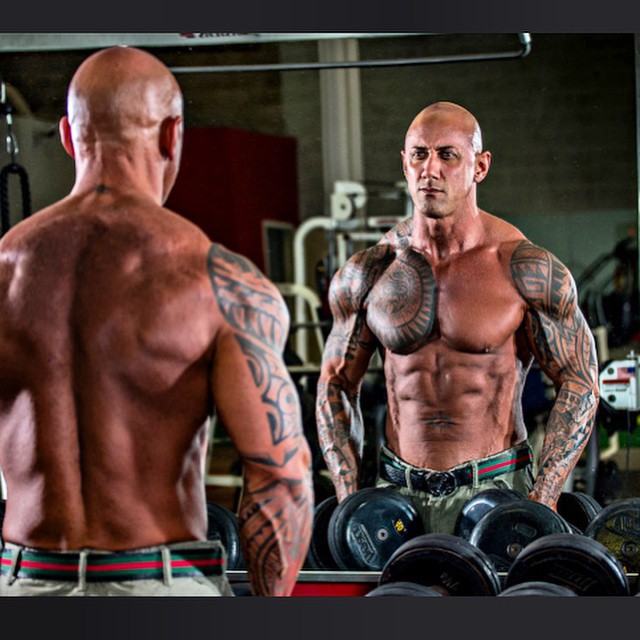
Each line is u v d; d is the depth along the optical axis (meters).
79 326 2.20
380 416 5.30
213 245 2.26
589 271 5.11
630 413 4.87
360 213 5.32
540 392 5.00
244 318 2.20
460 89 5.09
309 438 5.33
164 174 2.38
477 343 3.68
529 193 5.12
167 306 2.17
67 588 2.18
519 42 4.99
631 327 5.09
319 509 3.99
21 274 2.25
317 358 5.50
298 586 3.58
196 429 2.25
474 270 3.73
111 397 2.19
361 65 4.70
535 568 3.00
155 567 2.20
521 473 3.77
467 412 3.72
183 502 2.25
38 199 5.13
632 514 3.62
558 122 5.05
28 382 2.23
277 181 5.35
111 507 2.20
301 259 5.42
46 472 2.22
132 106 2.31
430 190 3.68
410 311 3.74
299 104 5.25
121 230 2.23
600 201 5.07
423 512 3.74
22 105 5.07
